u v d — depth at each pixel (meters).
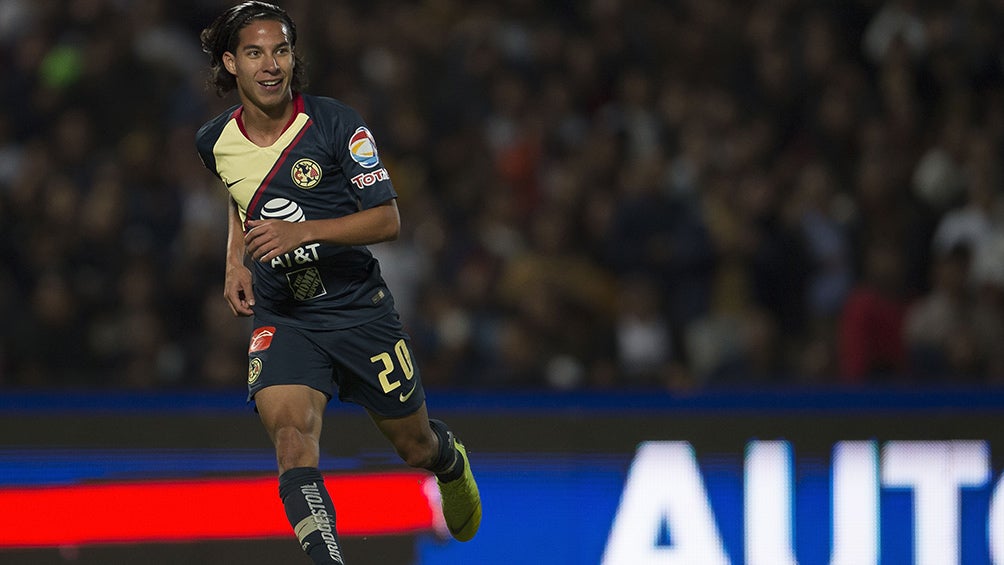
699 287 27.08
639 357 25.88
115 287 26.23
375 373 13.70
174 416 18.72
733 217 28.30
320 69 30.70
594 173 29.09
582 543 19.12
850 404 19.47
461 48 31.94
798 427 19.39
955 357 25.17
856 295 25.27
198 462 18.70
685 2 33.38
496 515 19.08
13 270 26.56
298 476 12.45
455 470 14.85
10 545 18.30
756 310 27.42
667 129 30.42
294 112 13.03
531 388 19.47
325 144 12.98
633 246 27.39
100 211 27.03
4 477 18.38
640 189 27.67
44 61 30.48
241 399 18.89
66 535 18.42
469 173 29.45
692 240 27.28
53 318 25.36
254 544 18.70
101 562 18.45
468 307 26.19
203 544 18.62
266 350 13.27
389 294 13.95
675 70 32.06
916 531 19.42
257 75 12.69
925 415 19.48
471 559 19.03
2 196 27.48
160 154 28.77
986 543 19.47
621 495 19.19
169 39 31.55
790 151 30.80
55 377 24.47
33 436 18.47
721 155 29.81
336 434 18.97
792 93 31.31
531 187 29.50
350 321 13.50
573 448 19.20
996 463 19.53
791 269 27.78
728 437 19.33
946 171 29.84
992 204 28.88
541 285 25.69
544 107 30.94
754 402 19.38
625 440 19.25
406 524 18.97
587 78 31.94
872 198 29.09
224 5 32.41
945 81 32.25
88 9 31.52
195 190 27.98
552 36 32.44
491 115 30.95
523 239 28.00
